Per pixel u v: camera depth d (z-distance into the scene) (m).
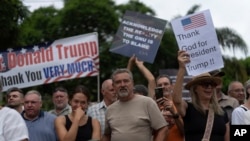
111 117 6.59
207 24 7.57
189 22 7.61
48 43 10.79
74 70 10.76
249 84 7.00
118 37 9.22
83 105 7.04
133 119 6.45
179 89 6.66
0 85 5.80
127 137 6.39
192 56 7.59
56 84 27.48
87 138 6.80
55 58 10.77
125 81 6.52
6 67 10.84
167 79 7.82
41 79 10.80
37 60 10.80
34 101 7.34
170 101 6.84
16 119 5.70
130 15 9.20
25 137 5.71
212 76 6.63
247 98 7.07
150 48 9.09
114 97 7.91
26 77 10.81
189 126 6.60
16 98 8.24
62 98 8.70
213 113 6.62
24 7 21.36
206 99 6.66
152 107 6.52
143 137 6.43
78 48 10.76
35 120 7.39
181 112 6.61
